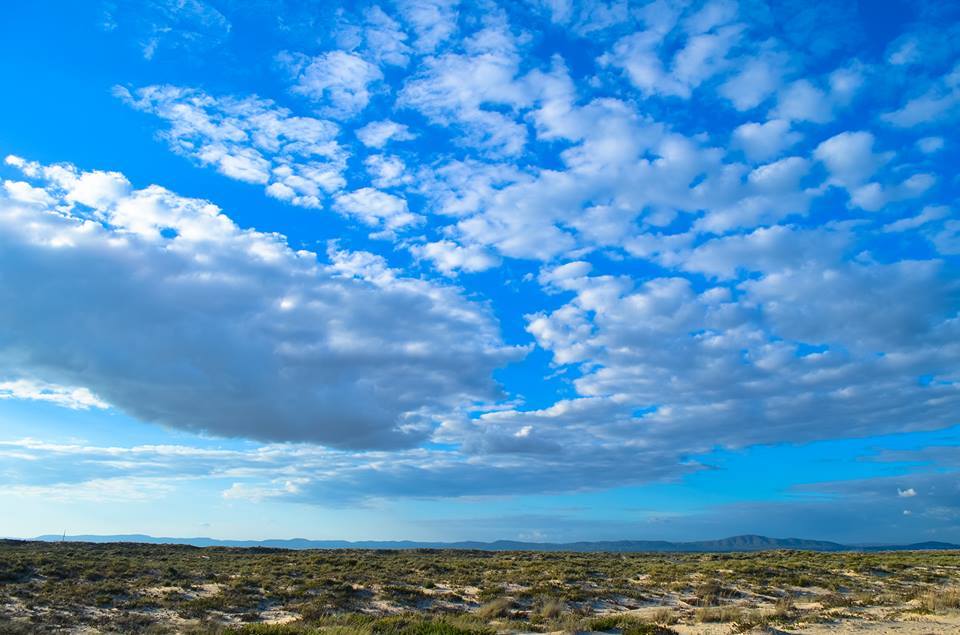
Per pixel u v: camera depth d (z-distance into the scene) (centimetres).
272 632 1727
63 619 2286
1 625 2108
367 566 4475
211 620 2383
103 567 3759
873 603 2473
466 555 6456
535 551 7194
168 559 4925
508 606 2686
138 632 2158
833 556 5609
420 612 2659
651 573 3994
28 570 3384
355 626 1877
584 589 3228
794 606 2478
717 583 3288
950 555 5662
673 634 1844
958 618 1973
